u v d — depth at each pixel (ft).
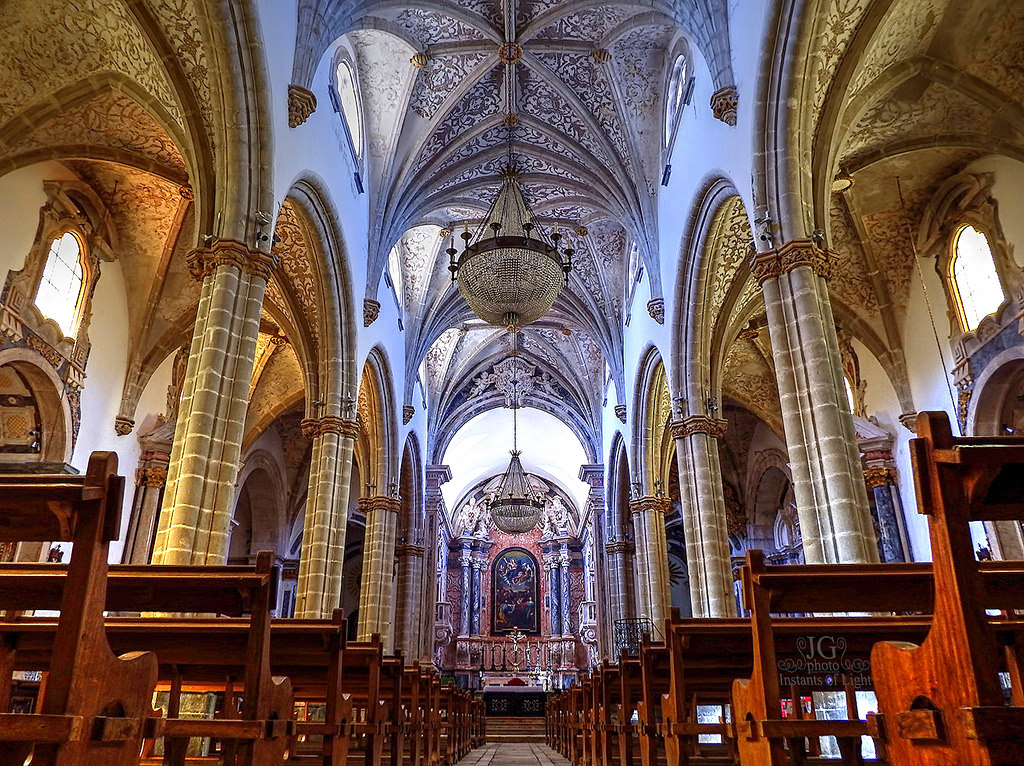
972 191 43.55
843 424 28.30
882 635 15.53
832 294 50.67
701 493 45.11
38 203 42.83
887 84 35.22
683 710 18.38
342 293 47.34
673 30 47.50
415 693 27.96
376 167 54.39
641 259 57.82
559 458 117.19
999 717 8.26
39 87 35.40
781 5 31.55
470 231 68.28
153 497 53.67
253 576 13.04
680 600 111.34
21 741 8.60
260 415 64.85
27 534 9.83
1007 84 36.14
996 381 42.91
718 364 48.47
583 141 55.62
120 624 15.33
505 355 90.38
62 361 44.91
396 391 67.10
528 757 46.21
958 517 8.98
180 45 32.14
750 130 33.47
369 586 62.59
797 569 13.78
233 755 12.94
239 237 31.50
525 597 121.90
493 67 51.78
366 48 49.88
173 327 53.26
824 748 24.57
